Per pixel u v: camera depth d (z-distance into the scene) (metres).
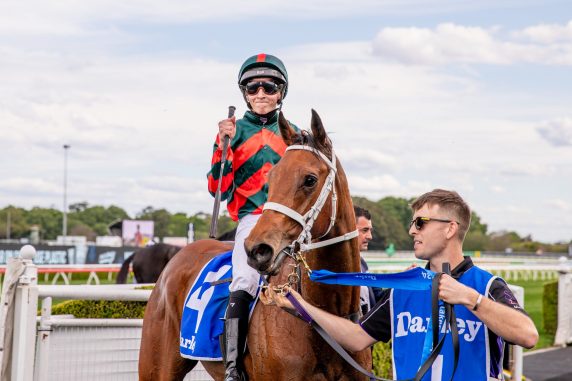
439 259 2.52
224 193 3.64
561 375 7.38
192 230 11.12
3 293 4.34
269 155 3.54
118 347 4.92
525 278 22.73
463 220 2.49
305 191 2.83
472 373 2.41
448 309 2.40
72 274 20.69
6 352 4.33
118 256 22.05
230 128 3.46
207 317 3.50
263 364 3.14
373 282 2.54
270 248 2.71
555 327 10.22
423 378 2.47
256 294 3.29
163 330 3.96
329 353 3.02
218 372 3.58
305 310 2.77
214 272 3.66
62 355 4.73
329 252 3.02
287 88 3.76
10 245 18.98
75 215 65.94
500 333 2.25
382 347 6.13
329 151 2.96
